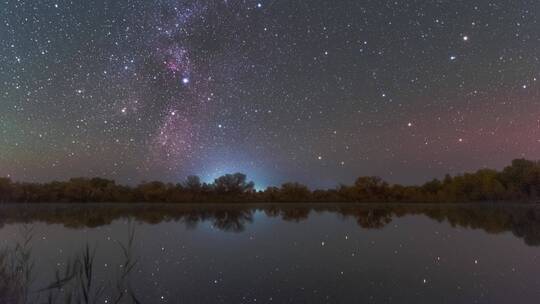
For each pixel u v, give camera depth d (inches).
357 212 2186.3
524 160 2878.9
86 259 305.6
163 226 1254.3
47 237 907.4
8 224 1268.5
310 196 3572.8
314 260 627.2
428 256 658.8
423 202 3280.0
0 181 2090.3
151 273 523.2
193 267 568.7
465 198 3061.0
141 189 3321.9
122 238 897.5
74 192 3065.9
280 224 1327.5
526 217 1603.1
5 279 317.4
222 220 1563.7
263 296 422.6
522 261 609.0
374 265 584.7
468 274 519.2
